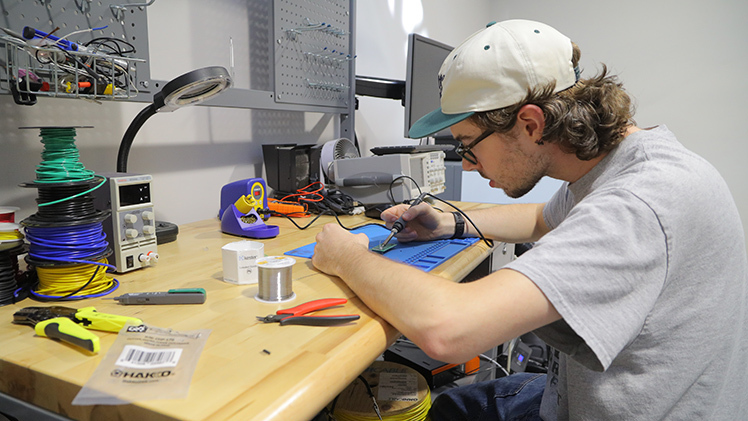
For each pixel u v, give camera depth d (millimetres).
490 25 747
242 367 520
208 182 1524
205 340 590
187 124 1433
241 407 443
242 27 1590
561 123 688
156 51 1307
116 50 1083
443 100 767
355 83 2012
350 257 793
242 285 819
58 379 501
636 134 719
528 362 1780
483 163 795
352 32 1922
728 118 2877
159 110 1042
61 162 757
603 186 661
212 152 1527
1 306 715
